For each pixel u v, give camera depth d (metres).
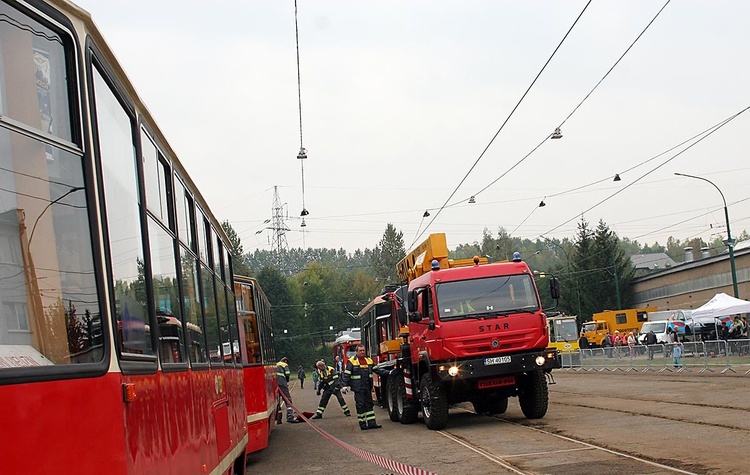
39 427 3.13
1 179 3.12
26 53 3.39
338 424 24.25
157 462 4.55
